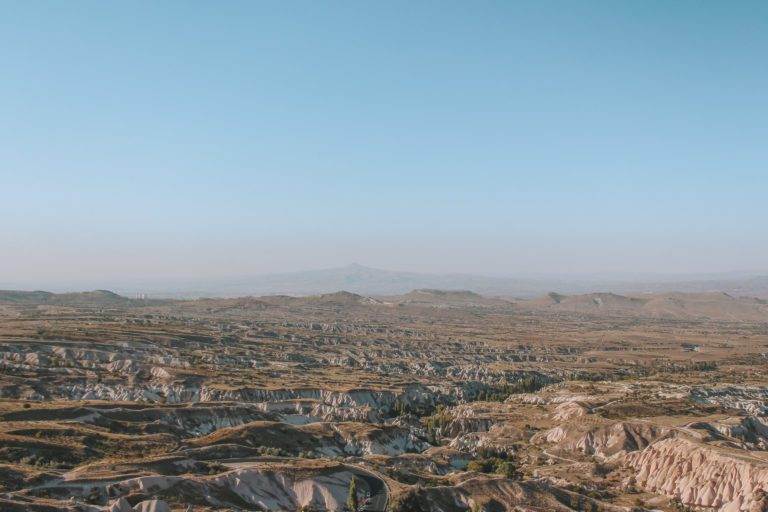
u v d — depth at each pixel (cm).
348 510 15562
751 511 15738
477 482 17188
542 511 16112
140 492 13800
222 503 14425
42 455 15500
